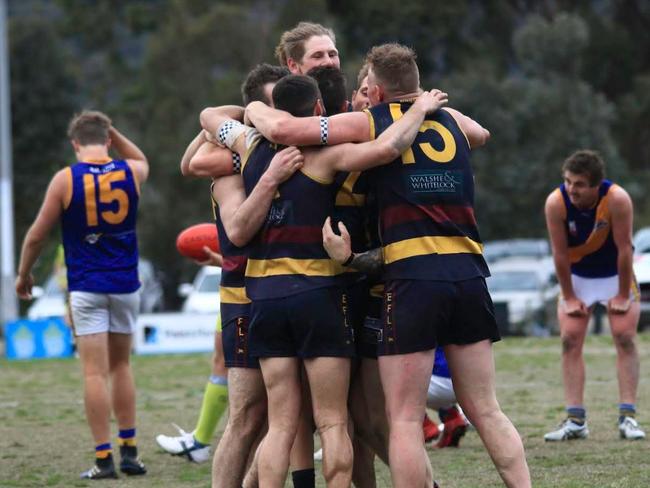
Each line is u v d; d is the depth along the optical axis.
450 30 138.25
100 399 21.47
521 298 67.69
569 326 24.25
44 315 69.00
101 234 22.27
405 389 15.62
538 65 127.62
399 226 15.68
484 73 126.12
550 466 20.89
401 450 15.48
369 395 16.78
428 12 137.12
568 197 24.20
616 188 23.94
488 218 121.81
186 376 40.06
